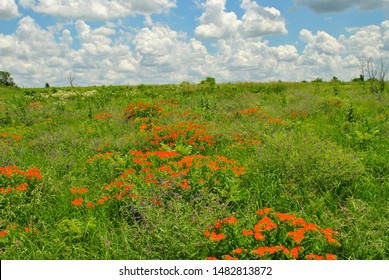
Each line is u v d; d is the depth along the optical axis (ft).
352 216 16.78
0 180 20.62
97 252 15.17
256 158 23.72
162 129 32.94
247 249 13.14
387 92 60.95
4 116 47.01
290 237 12.97
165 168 21.77
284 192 19.42
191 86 81.30
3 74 189.67
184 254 13.56
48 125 43.62
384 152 25.59
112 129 39.06
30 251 15.31
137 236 15.16
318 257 12.66
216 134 31.55
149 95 74.54
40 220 17.84
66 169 25.76
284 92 68.74
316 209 17.74
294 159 21.22
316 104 47.21
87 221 17.40
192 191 18.85
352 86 81.76
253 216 16.84
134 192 18.98
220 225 14.16
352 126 34.24
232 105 51.06
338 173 20.31
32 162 28.02
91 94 72.49
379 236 15.39
